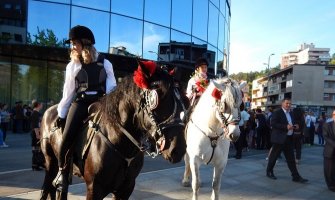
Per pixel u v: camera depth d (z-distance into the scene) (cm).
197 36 2114
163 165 1034
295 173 915
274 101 9469
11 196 652
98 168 330
